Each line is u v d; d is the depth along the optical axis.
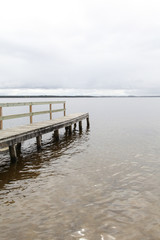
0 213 4.04
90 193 4.89
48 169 6.66
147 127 17.72
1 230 3.51
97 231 3.47
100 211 4.09
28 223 3.70
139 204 4.38
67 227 3.58
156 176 5.99
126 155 8.41
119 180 5.70
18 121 25.48
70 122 12.87
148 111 41.66
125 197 4.69
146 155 8.38
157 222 3.73
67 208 4.21
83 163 7.31
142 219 3.82
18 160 7.73
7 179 5.81
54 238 3.29
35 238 3.29
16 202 4.48
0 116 8.17
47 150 9.38
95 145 10.48
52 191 5.01
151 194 4.84
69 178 5.86
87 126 18.33
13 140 7.10
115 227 3.58
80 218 3.85
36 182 5.58
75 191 5.01
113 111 42.41
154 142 11.14
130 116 29.52
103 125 19.50
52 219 3.82
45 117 32.88
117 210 4.13
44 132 9.43
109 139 12.22
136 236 3.35
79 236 3.34
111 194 4.84
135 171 6.44
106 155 8.43
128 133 14.52
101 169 6.64
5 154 8.65
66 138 12.66
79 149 9.56
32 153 8.80
